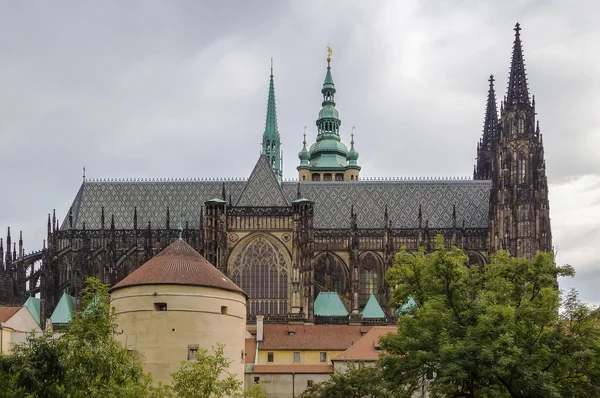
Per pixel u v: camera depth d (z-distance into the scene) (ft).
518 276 457.68
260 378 644.27
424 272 453.58
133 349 472.03
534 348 404.36
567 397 402.52
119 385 341.21
